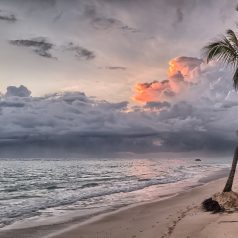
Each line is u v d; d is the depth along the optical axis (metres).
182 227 15.25
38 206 26.09
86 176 64.94
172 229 15.22
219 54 21.56
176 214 19.12
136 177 58.44
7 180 58.53
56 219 20.30
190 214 18.20
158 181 47.69
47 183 49.78
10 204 27.78
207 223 15.33
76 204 26.58
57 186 44.22
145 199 28.45
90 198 30.06
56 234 16.45
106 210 23.11
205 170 78.38
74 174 73.12
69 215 21.58
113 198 29.66
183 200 25.88
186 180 48.38
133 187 39.44
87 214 21.75
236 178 42.72
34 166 132.12
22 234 16.64
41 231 17.19
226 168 88.56
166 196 29.86
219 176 55.72
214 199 18.69
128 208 23.38
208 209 18.66
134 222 18.28
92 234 16.22
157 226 16.38
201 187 35.38
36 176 68.94
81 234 16.30
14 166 132.88
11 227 18.23
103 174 71.19
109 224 18.27
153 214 20.36
